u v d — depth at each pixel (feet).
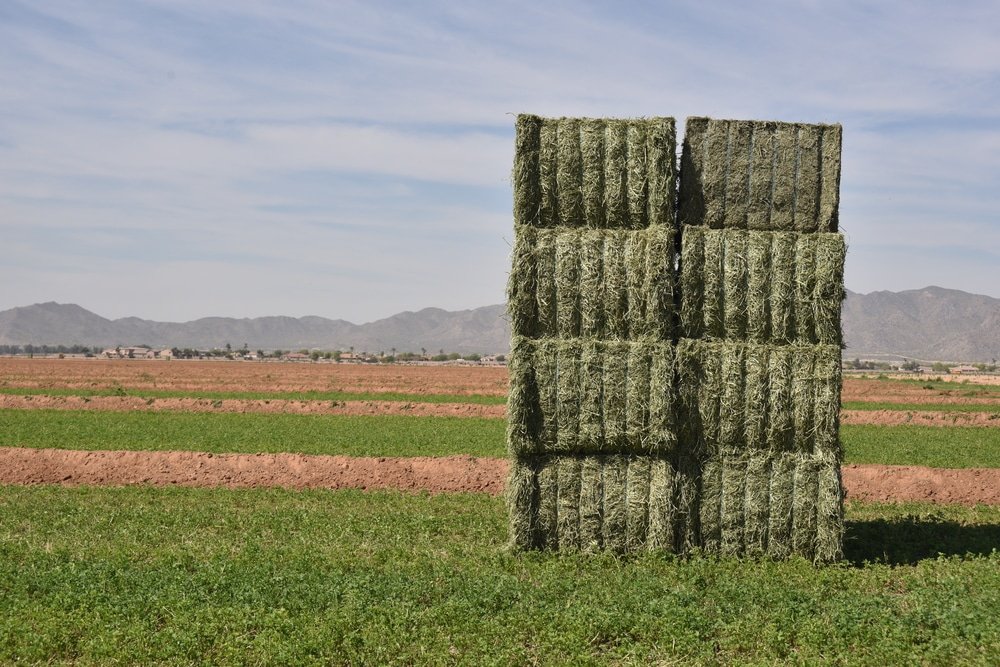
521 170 53.21
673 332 53.57
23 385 229.66
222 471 89.56
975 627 41.75
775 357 53.57
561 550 53.93
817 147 54.13
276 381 268.00
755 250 53.36
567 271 53.01
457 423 141.28
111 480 88.28
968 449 118.01
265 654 38.34
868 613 43.68
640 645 39.63
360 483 87.30
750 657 39.68
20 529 61.67
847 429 142.31
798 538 54.08
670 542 53.42
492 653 38.91
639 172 52.90
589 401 53.11
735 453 53.88
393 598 45.32
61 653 39.22
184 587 46.14
